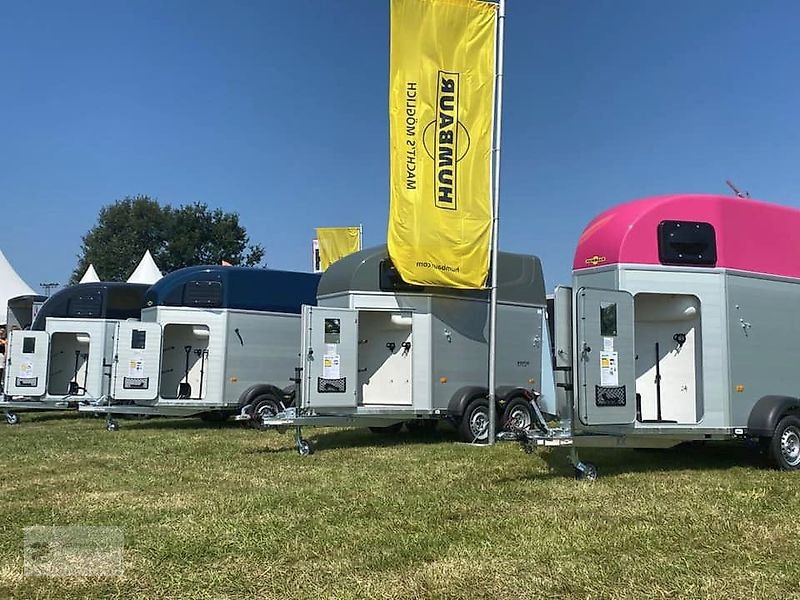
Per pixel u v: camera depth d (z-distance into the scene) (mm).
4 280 24188
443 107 10617
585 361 7387
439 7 10570
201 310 13766
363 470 8414
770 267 8758
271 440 11648
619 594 4148
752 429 8281
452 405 11359
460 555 4898
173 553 4965
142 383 13422
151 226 55000
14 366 15258
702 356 8195
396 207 10438
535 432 7707
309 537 5355
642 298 8742
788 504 6387
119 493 7141
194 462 9211
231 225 56312
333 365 10461
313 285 15070
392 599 4113
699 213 8359
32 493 7168
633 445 8016
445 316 11469
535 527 5590
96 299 16484
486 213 10945
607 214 8500
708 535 5340
